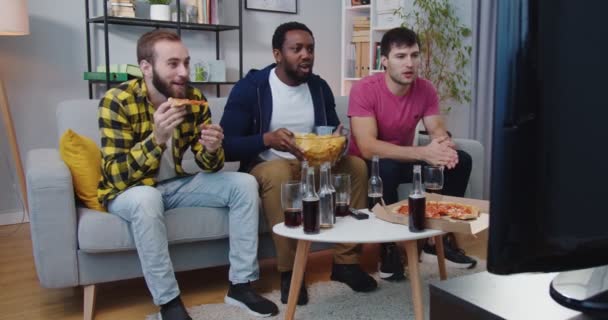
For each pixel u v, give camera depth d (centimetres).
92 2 377
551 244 77
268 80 254
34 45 357
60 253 196
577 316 81
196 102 195
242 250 211
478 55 406
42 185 192
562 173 76
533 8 72
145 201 191
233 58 444
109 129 203
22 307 219
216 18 407
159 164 203
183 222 211
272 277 249
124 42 393
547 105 74
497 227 77
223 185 212
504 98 74
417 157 240
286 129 232
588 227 78
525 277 96
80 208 210
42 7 358
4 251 297
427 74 425
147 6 382
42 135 365
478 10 402
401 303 214
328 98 270
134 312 213
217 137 209
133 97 206
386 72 264
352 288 228
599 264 81
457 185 260
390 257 241
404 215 179
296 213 182
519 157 75
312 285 234
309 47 250
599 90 76
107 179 202
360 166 235
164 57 204
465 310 87
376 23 445
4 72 349
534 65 73
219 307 212
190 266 220
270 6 457
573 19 74
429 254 268
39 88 361
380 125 265
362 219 187
